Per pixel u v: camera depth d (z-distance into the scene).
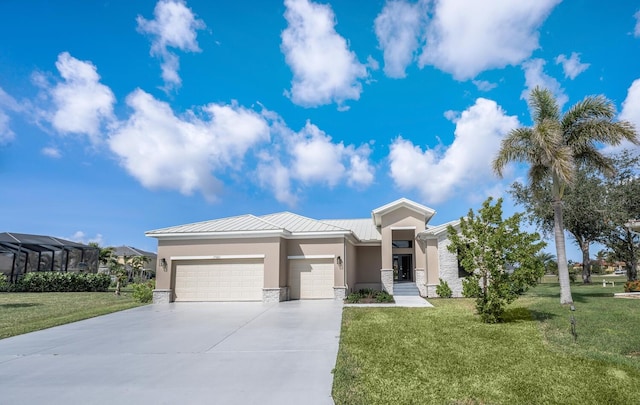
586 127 15.55
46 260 36.25
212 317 13.99
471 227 13.50
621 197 26.66
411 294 22.86
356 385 6.49
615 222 26.16
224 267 19.09
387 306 16.78
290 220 22.70
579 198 26.75
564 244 15.73
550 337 9.98
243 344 9.60
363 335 10.45
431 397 5.99
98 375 7.23
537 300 17.02
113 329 11.99
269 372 7.29
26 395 6.18
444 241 21.77
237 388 6.42
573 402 5.80
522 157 16.47
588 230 29.27
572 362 7.77
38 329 12.21
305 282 19.73
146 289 20.20
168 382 6.76
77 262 36.88
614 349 8.69
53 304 20.62
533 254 12.88
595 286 26.38
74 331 11.82
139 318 14.12
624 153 27.53
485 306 12.42
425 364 7.71
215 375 7.13
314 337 10.32
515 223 12.80
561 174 14.54
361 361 7.91
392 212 24.27
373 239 25.28
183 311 15.74
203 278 19.14
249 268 18.92
